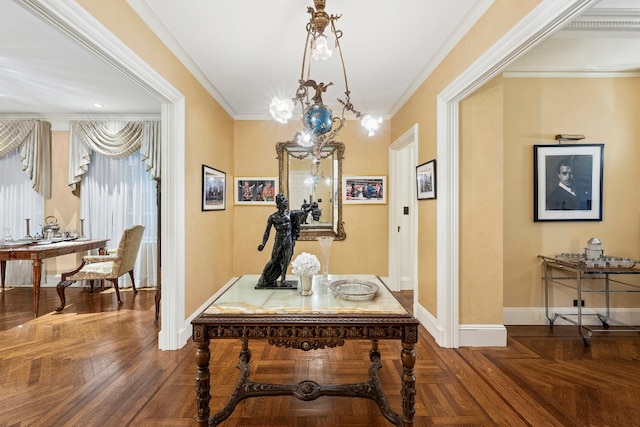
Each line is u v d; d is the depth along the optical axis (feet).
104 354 8.18
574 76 10.33
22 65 9.59
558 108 10.34
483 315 8.72
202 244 10.35
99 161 14.98
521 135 10.34
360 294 5.66
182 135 8.59
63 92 11.87
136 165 15.10
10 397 6.30
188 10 6.79
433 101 9.27
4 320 10.64
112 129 14.58
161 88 7.49
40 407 5.98
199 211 10.06
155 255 15.15
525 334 9.56
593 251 9.28
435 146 9.11
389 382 6.92
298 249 14.34
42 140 14.51
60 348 8.52
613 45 8.72
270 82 10.78
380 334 4.99
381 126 14.35
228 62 9.29
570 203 10.33
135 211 15.06
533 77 10.33
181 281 8.66
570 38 8.30
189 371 7.33
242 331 5.00
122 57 5.96
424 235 10.05
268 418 5.76
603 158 10.27
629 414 5.84
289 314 5.06
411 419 4.99
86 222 14.89
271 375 7.15
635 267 10.07
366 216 14.46
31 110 13.98
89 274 11.99
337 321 4.95
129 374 7.18
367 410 6.02
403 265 14.80
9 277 14.80
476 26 6.88
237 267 14.28
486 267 8.70
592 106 10.32
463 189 8.63
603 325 10.10
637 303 10.41
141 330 9.80
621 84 10.33
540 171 10.33
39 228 14.82
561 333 9.66
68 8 4.67
